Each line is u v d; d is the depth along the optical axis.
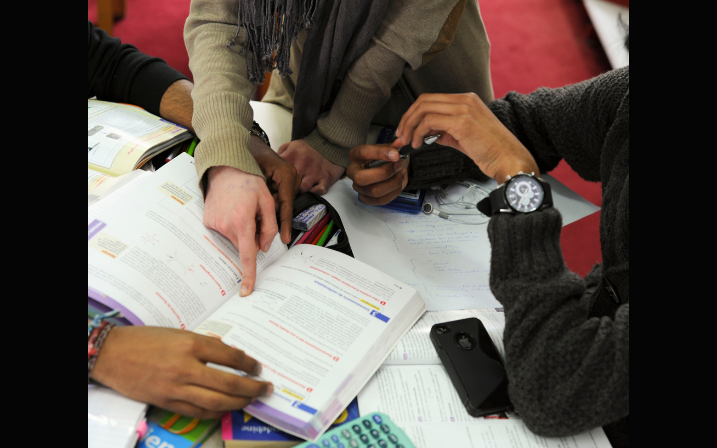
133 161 0.90
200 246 0.78
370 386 0.70
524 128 1.08
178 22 2.53
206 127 0.86
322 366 0.67
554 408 0.63
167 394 0.60
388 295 0.78
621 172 0.86
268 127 1.21
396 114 1.26
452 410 0.67
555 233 0.74
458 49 1.12
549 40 2.62
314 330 0.71
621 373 0.63
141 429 0.61
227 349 0.64
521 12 2.79
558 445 0.64
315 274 0.80
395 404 0.68
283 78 1.22
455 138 0.89
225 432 0.63
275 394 0.64
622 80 0.94
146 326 0.65
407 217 1.04
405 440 0.62
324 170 1.06
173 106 1.06
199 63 0.91
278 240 0.86
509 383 0.67
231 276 0.78
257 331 0.70
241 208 0.79
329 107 1.13
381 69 0.98
